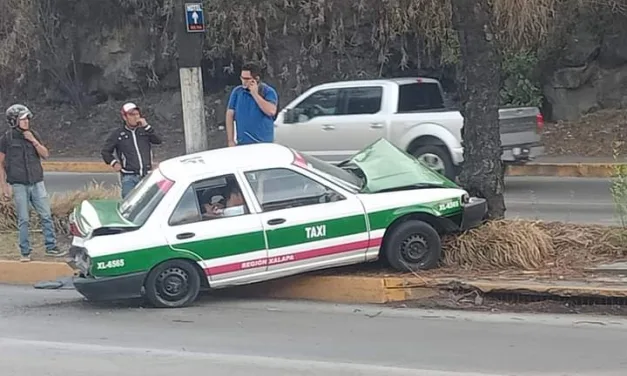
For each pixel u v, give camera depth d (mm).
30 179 10609
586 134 21109
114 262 8586
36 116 27641
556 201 14852
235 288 9406
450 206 9094
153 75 26828
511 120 15680
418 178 9250
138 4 26516
